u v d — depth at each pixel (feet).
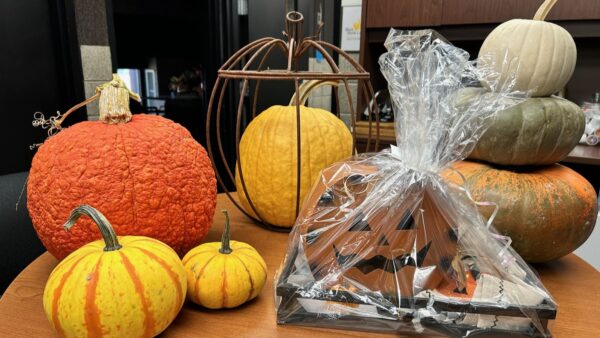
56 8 4.55
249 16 6.66
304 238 1.62
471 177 2.02
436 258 1.52
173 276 1.39
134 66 6.89
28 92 4.58
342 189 1.65
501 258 1.61
